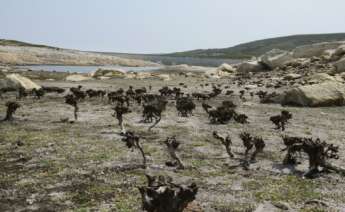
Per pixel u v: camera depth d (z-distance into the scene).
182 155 23.59
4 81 64.69
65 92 62.16
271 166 21.64
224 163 21.94
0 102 48.25
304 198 16.56
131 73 108.56
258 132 31.33
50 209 15.09
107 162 21.58
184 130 31.62
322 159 20.20
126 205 15.30
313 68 88.19
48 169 20.27
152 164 21.36
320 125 35.16
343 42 103.75
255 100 54.28
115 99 47.09
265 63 109.44
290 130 32.41
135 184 17.98
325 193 17.34
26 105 45.56
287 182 18.81
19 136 27.73
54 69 163.62
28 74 101.25
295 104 49.09
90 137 27.95
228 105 43.47
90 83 80.94
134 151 24.03
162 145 26.00
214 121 35.81
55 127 31.75
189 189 12.13
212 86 72.12
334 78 67.25
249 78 89.62
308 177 19.69
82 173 19.62
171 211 11.81
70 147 24.81
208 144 26.83
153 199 11.97
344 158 23.44
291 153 22.52
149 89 69.56
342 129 33.38
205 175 19.62
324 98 47.97
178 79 95.12
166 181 13.24
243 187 17.95
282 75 87.06
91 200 16.00
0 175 19.25
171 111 42.84
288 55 107.06
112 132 29.86
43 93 53.72
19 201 15.95
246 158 21.86
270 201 16.19
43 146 25.03
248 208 15.37
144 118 37.19
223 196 16.69
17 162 21.55
